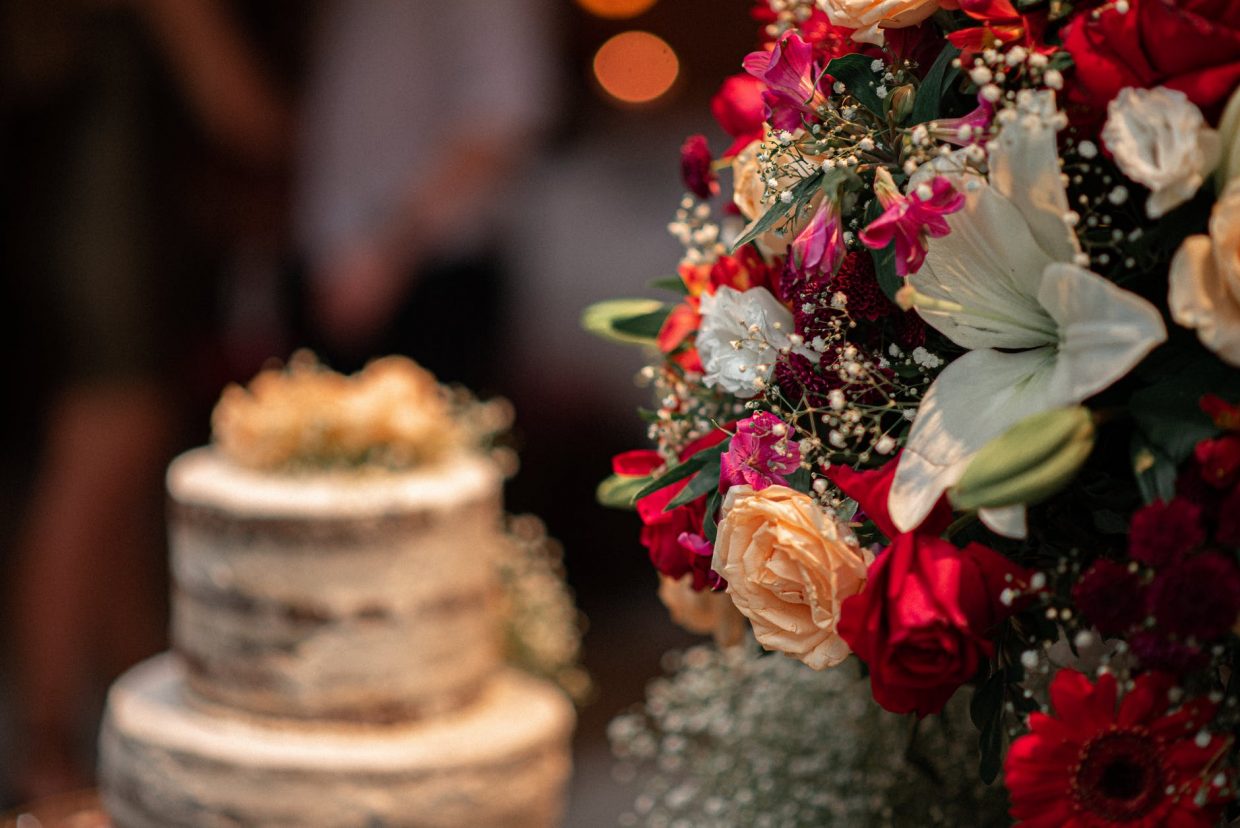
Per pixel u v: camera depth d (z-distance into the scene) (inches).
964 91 42.9
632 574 161.8
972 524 42.6
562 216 188.2
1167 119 39.1
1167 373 40.5
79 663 115.3
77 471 113.3
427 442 71.7
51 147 109.7
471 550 69.4
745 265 47.0
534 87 119.2
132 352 114.2
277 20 116.3
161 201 113.5
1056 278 39.9
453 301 129.9
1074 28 40.0
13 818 74.3
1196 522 38.9
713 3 208.8
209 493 66.5
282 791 63.9
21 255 111.3
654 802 57.1
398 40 118.2
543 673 80.7
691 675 58.2
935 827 51.4
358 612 65.8
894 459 42.4
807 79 43.8
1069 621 42.6
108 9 108.0
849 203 43.3
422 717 68.0
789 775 54.5
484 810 65.5
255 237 120.6
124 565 119.8
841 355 43.3
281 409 71.5
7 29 105.8
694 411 48.4
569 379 167.8
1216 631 38.8
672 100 208.5
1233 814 42.8
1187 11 39.1
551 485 160.4
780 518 42.2
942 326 41.9
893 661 40.6
